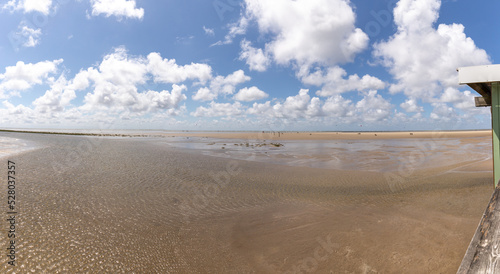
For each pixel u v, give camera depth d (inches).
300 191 396.2
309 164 665.6
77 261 182.2
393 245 207.9
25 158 633.0
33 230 225.1
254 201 343.9
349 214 288.5
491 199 90.2
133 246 209.9
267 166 627.8
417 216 271.1
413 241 212.8
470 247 69.2
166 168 567.5
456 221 251.3
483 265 61.5
